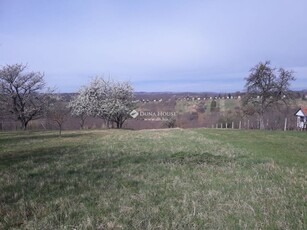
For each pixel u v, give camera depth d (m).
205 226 4.49
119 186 6.63
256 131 22.45
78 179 7.30
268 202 5.45
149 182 6.90
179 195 5.94
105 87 34.66
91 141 15.96
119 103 33.62
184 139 15.82
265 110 36.91
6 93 33.78
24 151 12.34
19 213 5.05
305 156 10.84
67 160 9.89
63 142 15.73
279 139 16.72
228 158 9.86
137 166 8.66
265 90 36.59
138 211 5.09
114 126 35.72
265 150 12.05
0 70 34.62
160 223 4.59
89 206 5.36
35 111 34.94
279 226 4.44
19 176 7.77
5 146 14.36
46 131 26.41
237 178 7.21
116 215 4.91
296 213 4.92
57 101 36.56
